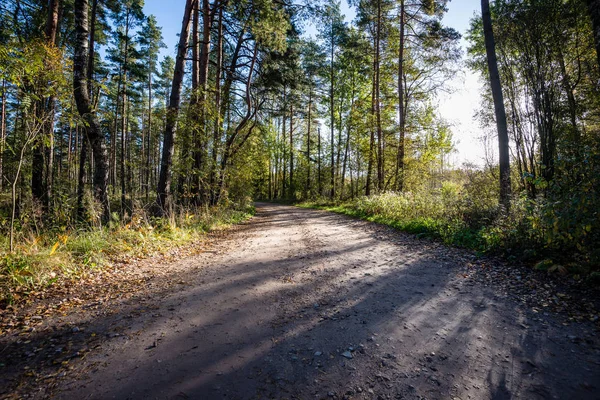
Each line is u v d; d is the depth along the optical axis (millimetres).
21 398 2334
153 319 3785
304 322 3629
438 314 3764
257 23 12945
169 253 7633
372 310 3934
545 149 10211
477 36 15852
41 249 5844
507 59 12242
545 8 9938
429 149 19562
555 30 10156
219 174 14531
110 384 2492
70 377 2600
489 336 3188
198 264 6664
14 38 7582
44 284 4859
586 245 4727
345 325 3521
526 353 2850
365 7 18516
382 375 2566
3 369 2721
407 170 19047
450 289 4652
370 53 20703
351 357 2848
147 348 3080
